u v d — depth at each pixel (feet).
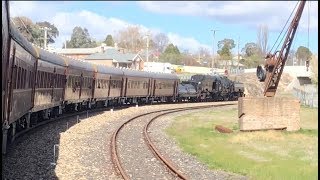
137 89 168.25
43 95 76.59
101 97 134.82
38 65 71.36
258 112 89.35
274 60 93.35
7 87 41.19
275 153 64.90
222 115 135.03
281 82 354.74
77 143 62.85
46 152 52.80
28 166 44.09
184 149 66.08
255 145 72.79
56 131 73.10
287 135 85.40
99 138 70.44
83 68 115.44
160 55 500.33
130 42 545.44
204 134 86.02
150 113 128.26
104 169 46.57
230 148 69.05
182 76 338.54
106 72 137.59
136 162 52.37
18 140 58.90
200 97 211.20
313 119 126.62
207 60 527.81
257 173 49.47
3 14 33.47
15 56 47.32
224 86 226.99
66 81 99.45
